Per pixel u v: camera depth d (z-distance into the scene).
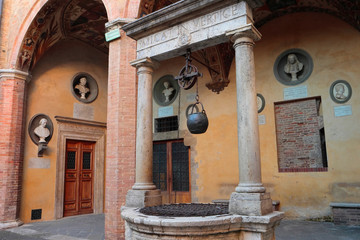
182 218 3.68
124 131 6.84
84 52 11.67
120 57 7.12
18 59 9.55
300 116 8.60
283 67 8.98
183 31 4.93
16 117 9.37
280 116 8.89
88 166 11.30
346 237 6.04
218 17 4.57
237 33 4.31
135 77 7.08
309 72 8.48
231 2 4.42
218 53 9.41
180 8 4.80
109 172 6.82
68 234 7.53
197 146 9.99
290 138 8.67
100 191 11.34
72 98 11.02
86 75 11.61
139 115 5.38
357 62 7.89
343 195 7.62
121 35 7.19
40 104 10.16
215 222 3.56
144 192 5.04
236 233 3.84
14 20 9.98
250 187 3.93
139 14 7.25
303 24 8.77
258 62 9.31
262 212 3.78
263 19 9.29
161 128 11.06
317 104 8.43
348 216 7.24
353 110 7.77
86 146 11.35
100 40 11.54
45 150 10.02
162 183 10.69
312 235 6.28
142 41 5.52
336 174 7.78
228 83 9.77
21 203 9.30
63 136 10.52
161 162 10.83
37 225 8.91
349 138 7.73
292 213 8.20
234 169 9.24
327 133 8.02
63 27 10.32
